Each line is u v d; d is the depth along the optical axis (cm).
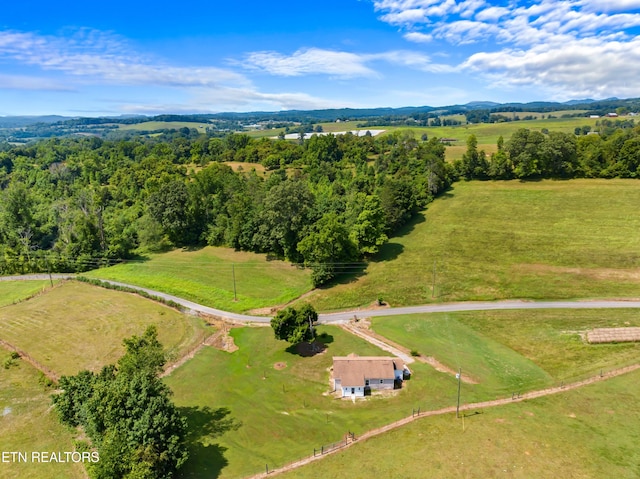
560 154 13800
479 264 9675
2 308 9319
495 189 14225
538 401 5234
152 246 13088
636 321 6862
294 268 10862
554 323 7094
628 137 14112
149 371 5184
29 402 6059
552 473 4091
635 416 4784
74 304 9294
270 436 5166
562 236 10419
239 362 6944
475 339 6925
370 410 5497
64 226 12838
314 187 14838
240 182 14538
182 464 4528
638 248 9356
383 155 18162
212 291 9681
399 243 11506
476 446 4509
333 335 7519
